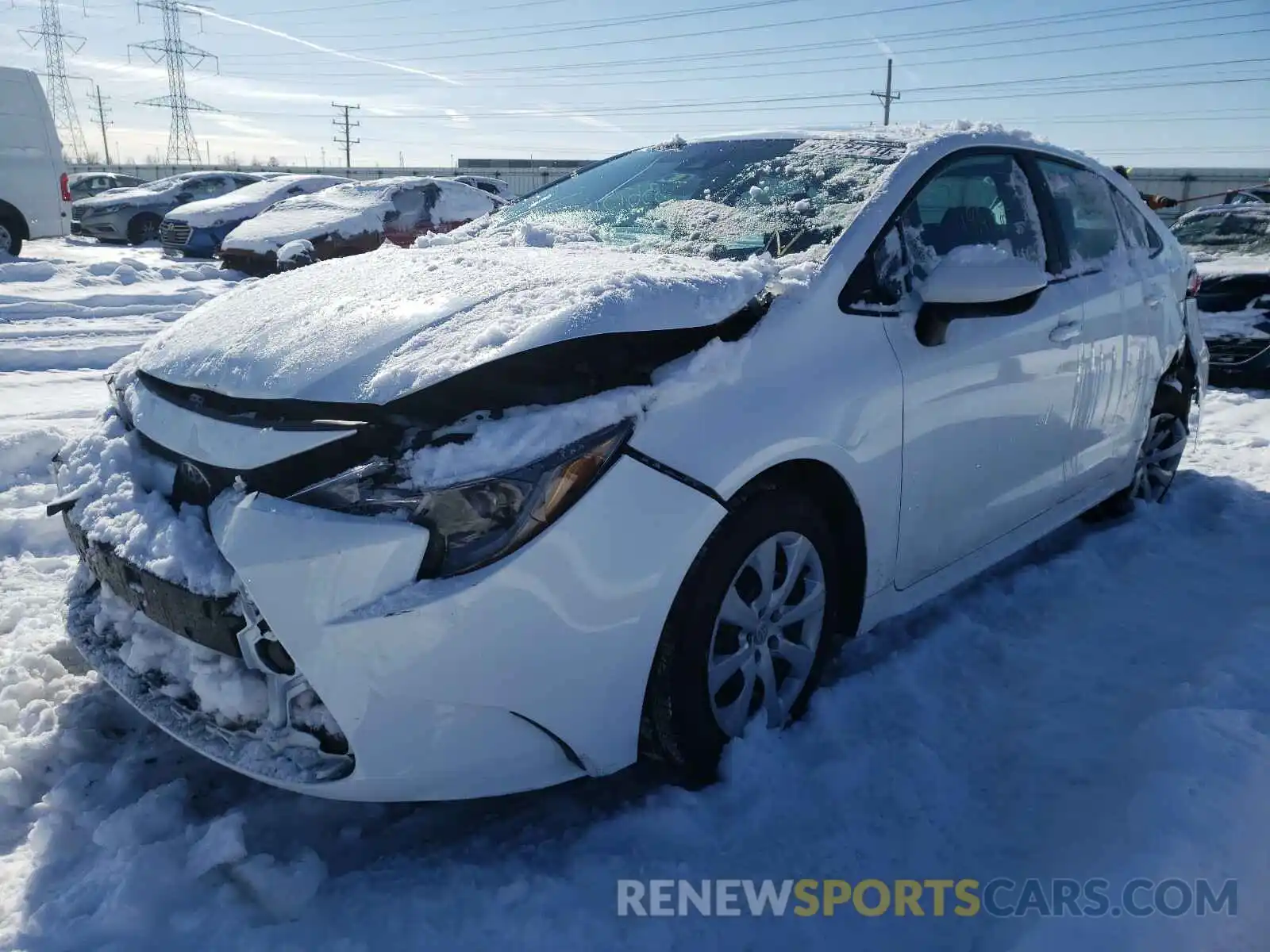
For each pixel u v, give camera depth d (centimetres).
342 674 175
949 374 262
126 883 188
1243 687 247
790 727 243
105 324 836
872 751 234
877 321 249
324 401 191
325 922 184
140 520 205
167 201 1736
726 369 212
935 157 290
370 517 178
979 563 301
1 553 357
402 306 220
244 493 191
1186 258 423
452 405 187
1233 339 654
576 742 194
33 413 540
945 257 252
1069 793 218
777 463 216
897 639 296
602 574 188
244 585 180
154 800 211
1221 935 169
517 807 220
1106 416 351
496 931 182
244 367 209
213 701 190
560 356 194
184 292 1020
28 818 216
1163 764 212
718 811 213
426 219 1175
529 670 184
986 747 241
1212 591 330
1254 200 1487
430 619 174
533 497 181
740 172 314
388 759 179
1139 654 284
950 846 206
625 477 191
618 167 358
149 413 221
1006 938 174
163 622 197
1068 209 343
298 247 924
